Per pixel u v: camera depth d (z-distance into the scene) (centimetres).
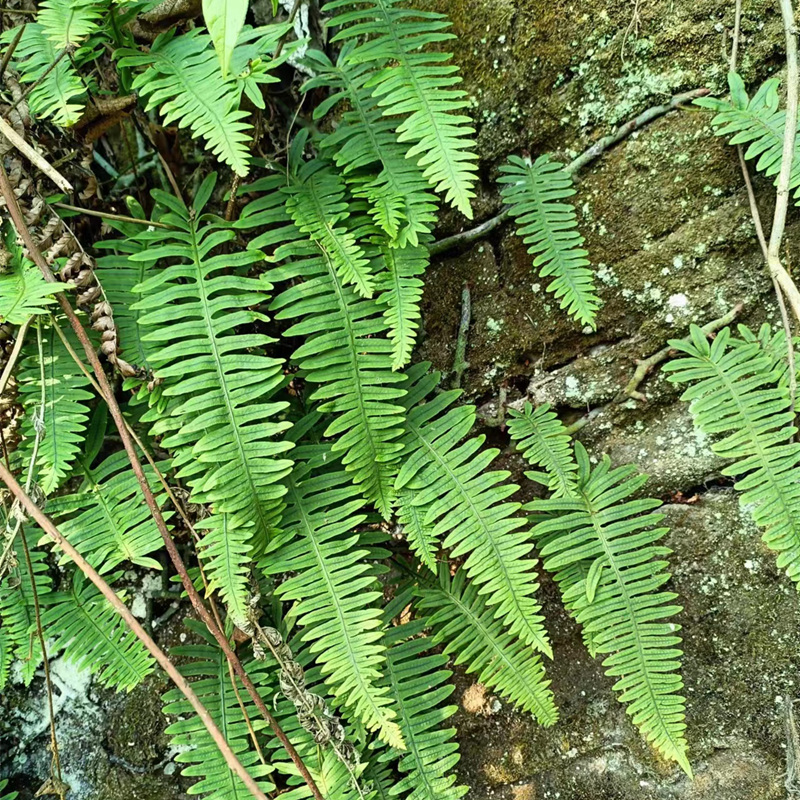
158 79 80
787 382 83
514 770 91
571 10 87
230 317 81
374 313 84
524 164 87
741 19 85
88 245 91
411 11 83
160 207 90
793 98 82
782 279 83
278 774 88
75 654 85
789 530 81
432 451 84
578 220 90
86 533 84
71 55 80
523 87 89
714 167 87
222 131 77
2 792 95
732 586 88
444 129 80
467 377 93
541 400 92
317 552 82
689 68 86
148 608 95
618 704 89
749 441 82
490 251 92
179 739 84
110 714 95
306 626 86
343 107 92
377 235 83
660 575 83
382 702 79
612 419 91
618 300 90
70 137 88
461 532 83
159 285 82
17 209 79
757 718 87
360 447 83
